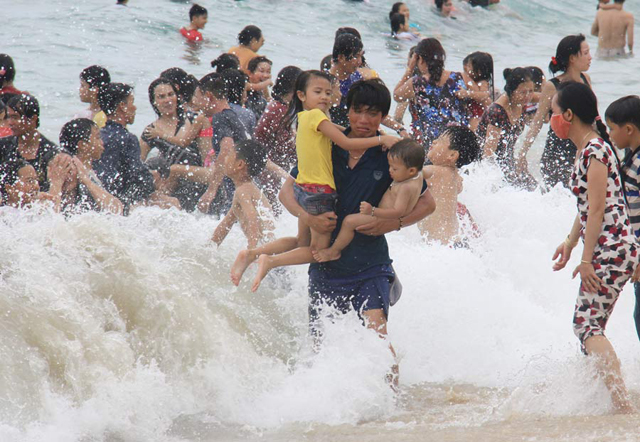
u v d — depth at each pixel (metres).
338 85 24.78
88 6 61.34
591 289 15.20
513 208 25.48
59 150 23.73
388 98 15.68
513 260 22.75
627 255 15.02
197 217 28.12
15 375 14.66
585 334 15.38
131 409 15.02
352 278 16.48
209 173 29.92
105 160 26.45
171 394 15.73
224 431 14.66
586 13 85.12
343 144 15.50
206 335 17.27
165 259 19.42
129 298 17.42
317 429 14.57
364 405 15.42
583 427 13.59
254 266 20.16
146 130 30.78
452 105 31.75
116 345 16.22
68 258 17.84
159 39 54.56
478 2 80.00
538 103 31.66
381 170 15.89
